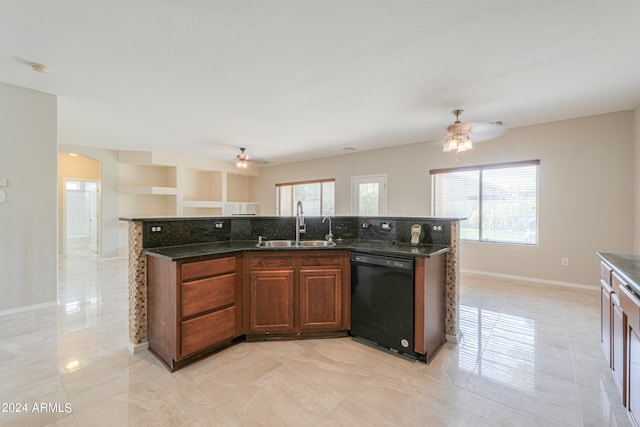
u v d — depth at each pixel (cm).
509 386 187
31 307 311
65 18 186
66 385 184
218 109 364
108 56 235
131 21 190
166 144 569
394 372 203
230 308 236
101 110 367
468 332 269
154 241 243
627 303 158
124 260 613
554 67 253
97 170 715
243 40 213
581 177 397
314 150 625
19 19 186
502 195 465
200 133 484
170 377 195
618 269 174
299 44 218
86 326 273
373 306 239
